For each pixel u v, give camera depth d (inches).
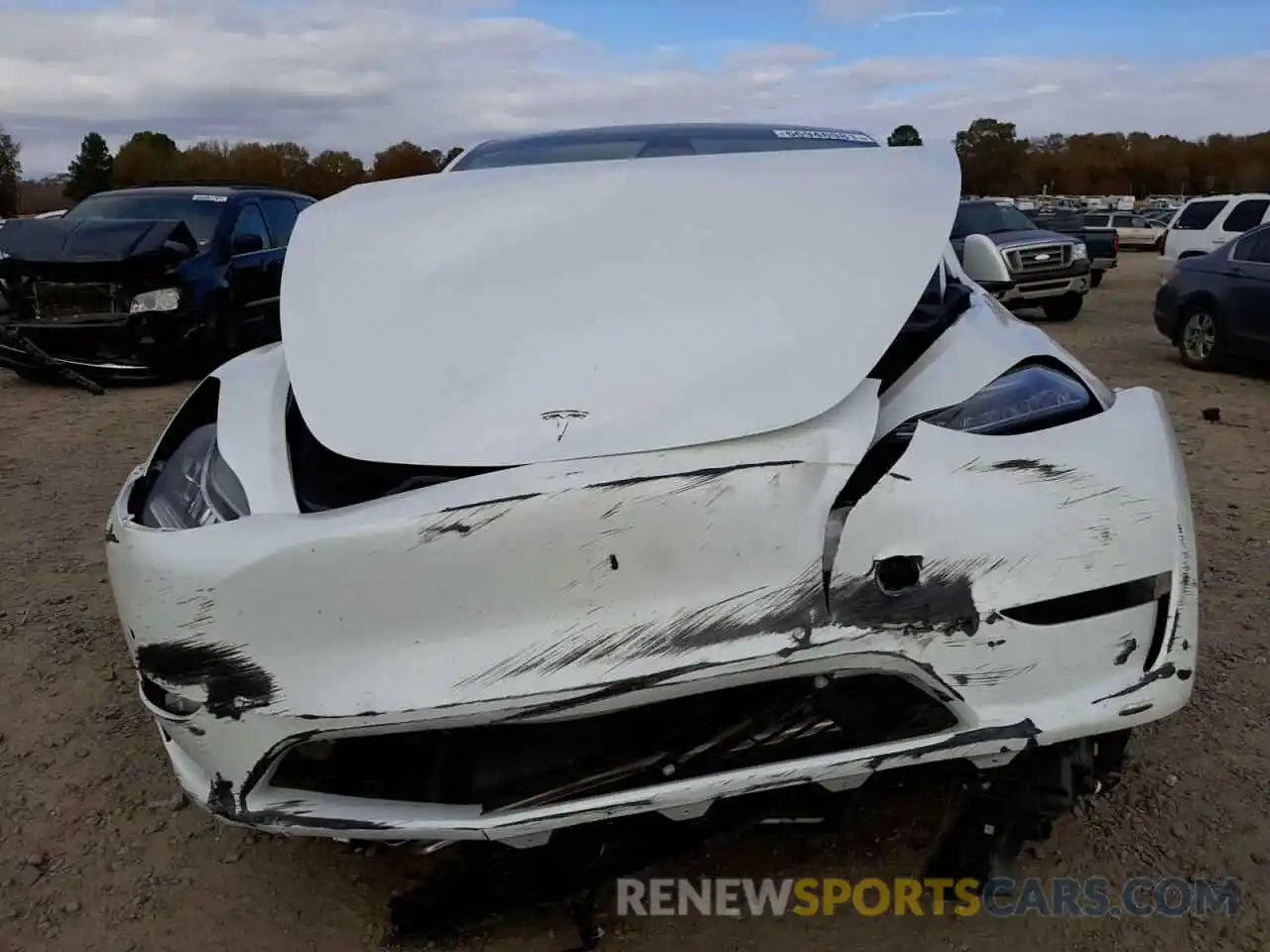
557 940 82.1
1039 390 81.8
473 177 109.7
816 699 74.1
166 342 310.5
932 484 71.9
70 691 123.6
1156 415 82.3
